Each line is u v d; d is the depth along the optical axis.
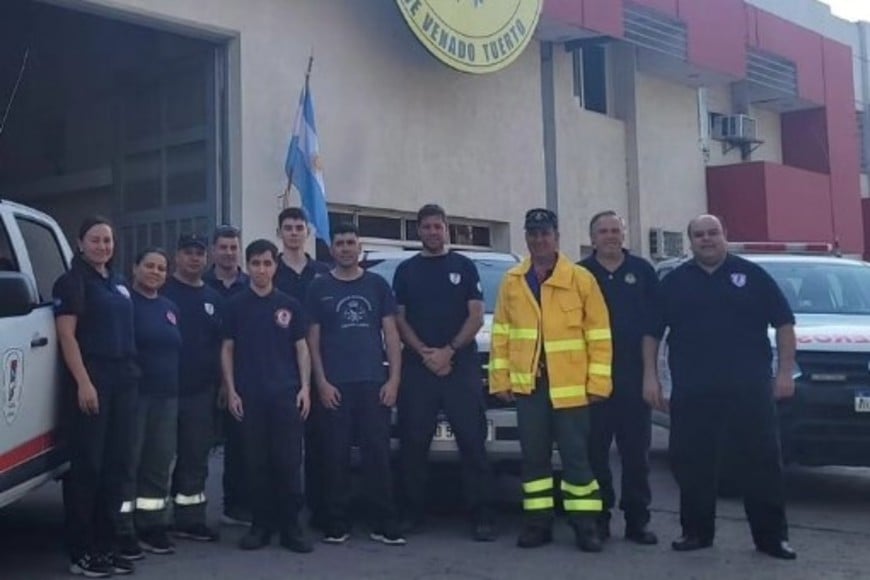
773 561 6.18
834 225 23.56
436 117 14.95
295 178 12.52
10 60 15.16
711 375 6.25
